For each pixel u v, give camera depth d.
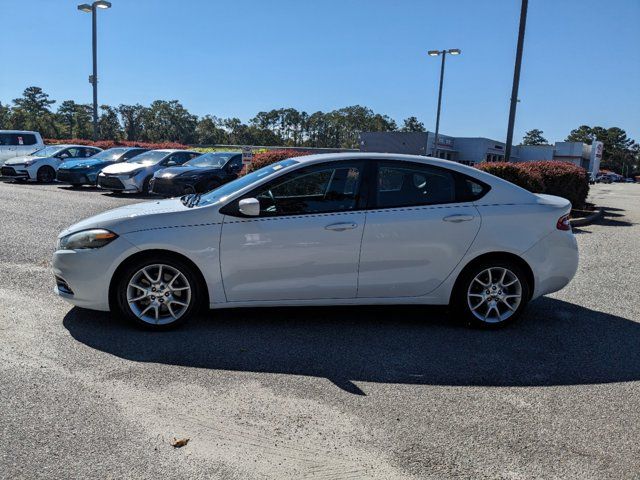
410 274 4.66
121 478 2.55
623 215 15.78
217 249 4.41
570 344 4.57
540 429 3.15
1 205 12.16
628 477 2.71
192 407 3.26
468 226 4.68
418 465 2.75
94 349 4.06
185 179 13.73
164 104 98.31
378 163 4.70
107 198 14.78
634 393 3.66
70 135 88.25
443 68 32.59
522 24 13.43
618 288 6.57
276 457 2.78
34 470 2.57
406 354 4.22
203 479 2.57
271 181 4.55
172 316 4.50
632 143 152.75
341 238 4.51
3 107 81.88
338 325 4.84
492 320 4.86
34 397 3.28
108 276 4.36
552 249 4.83
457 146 57.69
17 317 4.68
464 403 3.44
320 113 122.62
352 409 3.31
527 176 11.79
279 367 3.89
